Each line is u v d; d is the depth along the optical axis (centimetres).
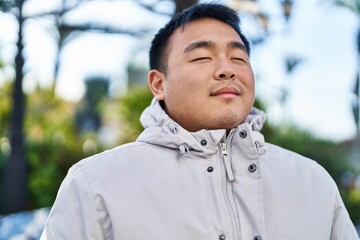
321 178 174
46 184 565
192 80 167
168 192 158
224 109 165
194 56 170
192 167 164
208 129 171
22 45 451
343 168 634
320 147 639
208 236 152
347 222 174
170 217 154
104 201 155
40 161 583
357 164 705
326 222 164
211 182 161
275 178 169
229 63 171
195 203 157
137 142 175
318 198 167
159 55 184
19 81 460
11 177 458
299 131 627
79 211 158
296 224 160
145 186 159
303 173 173
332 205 169
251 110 184
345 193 605
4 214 457
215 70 167
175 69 172
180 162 166
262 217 157
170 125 168
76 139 691
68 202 160
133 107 638
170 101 174
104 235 156
